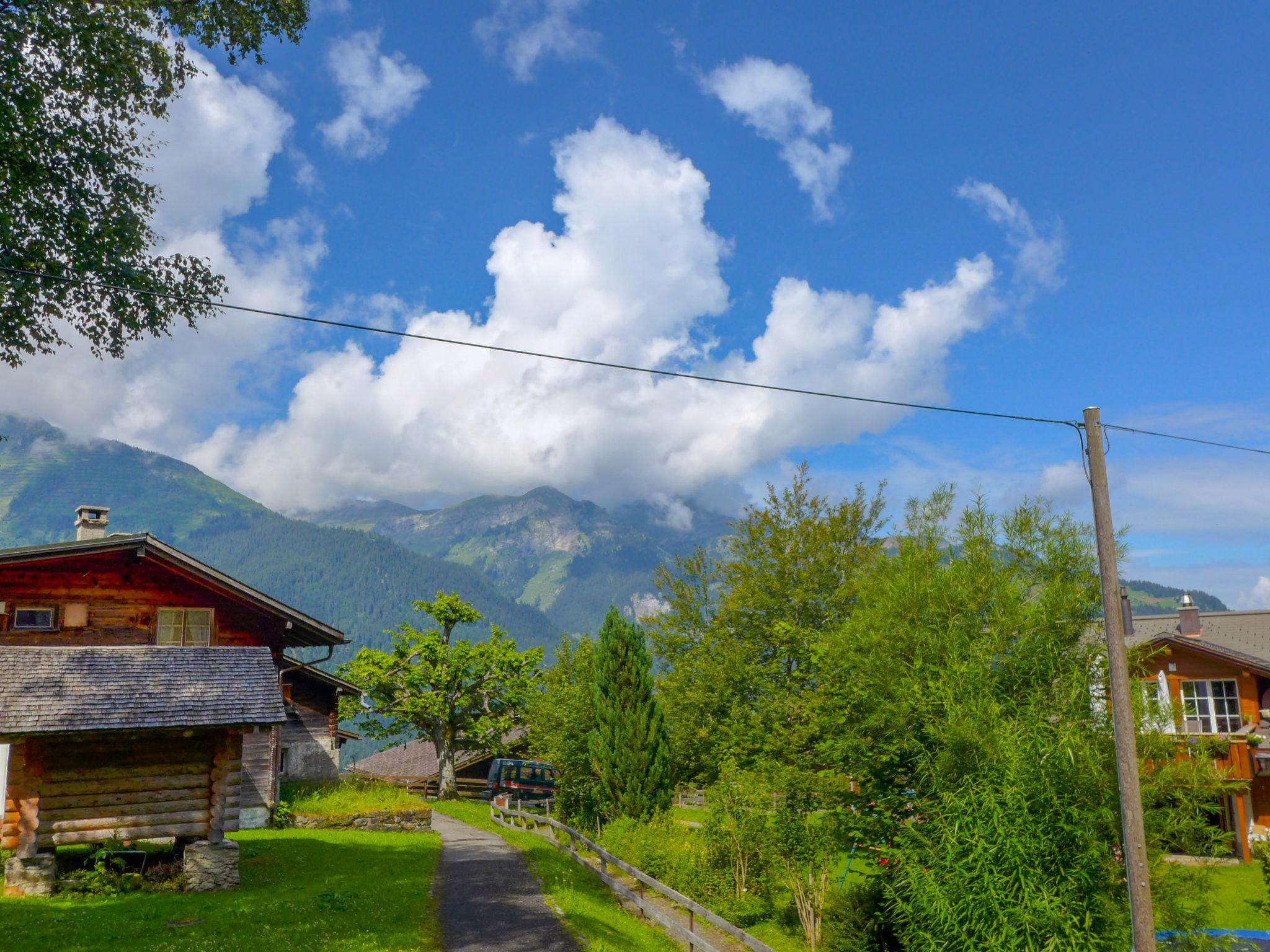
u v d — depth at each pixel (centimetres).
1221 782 1476
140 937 1398
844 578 3056
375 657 5056
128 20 1648
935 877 1449
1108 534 1316
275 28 1806
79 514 3031
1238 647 3428
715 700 3100
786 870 2147
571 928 1703
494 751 5200
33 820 1784
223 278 1858
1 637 2527
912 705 1662
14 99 1523
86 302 1728
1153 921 1297
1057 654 1623
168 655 2111
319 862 2311
